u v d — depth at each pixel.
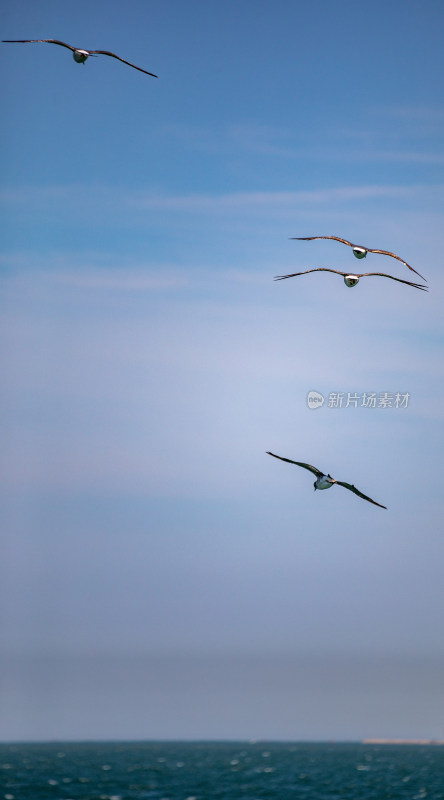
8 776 125.19
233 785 111.44
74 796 95.44
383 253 29.58
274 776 130.88
